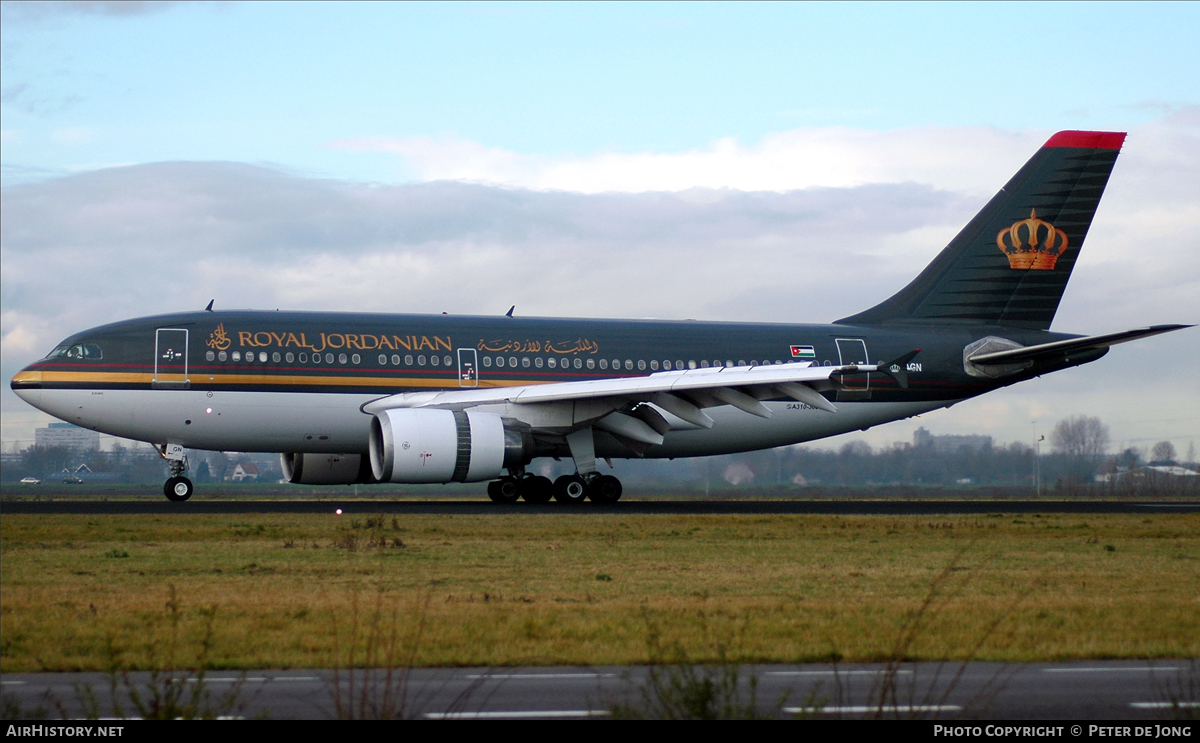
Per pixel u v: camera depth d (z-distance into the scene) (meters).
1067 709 21.34
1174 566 44.84
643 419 83.81
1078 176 96.12
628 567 42.69
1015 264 95.94
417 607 31.67
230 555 44.97
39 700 21.31
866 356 91.94
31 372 77.06
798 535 57.59
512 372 83.50
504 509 75.81
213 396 78.12
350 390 80.00
